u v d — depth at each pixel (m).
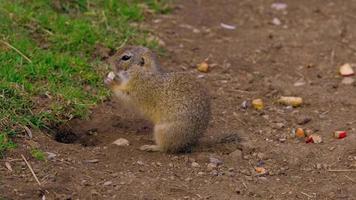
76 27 14.76
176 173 10.80
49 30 14.64
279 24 16.91
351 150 11.66
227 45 15.75
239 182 10.68
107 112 12.80
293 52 15.62
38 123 11.83
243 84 14.23
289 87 14.19
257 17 17.17
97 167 10.80
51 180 10.30
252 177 10.89
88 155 11.14
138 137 12.15
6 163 10.60
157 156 11.34
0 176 10.27
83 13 15.72
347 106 13.41
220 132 12.38
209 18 16.84
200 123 11.47
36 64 13.32
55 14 15.12
